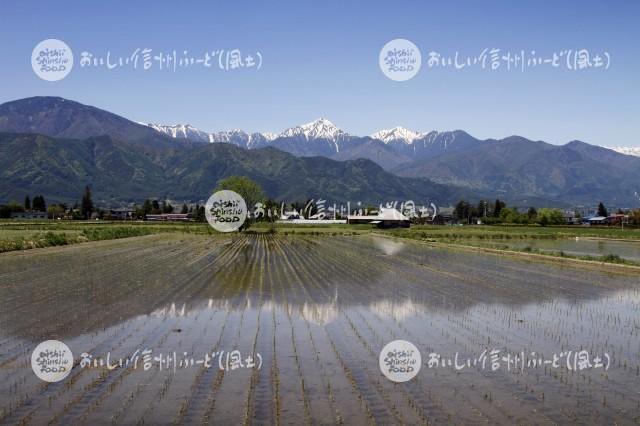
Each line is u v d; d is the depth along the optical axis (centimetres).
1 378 1355
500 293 2798
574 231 11106
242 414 1139
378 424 1098
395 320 2078
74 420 1107
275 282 3170
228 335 1805
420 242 7462
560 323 2059
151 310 2222
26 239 5753
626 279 3409
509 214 15700
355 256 5128
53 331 1836
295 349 1634
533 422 1123
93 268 3772
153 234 9419
